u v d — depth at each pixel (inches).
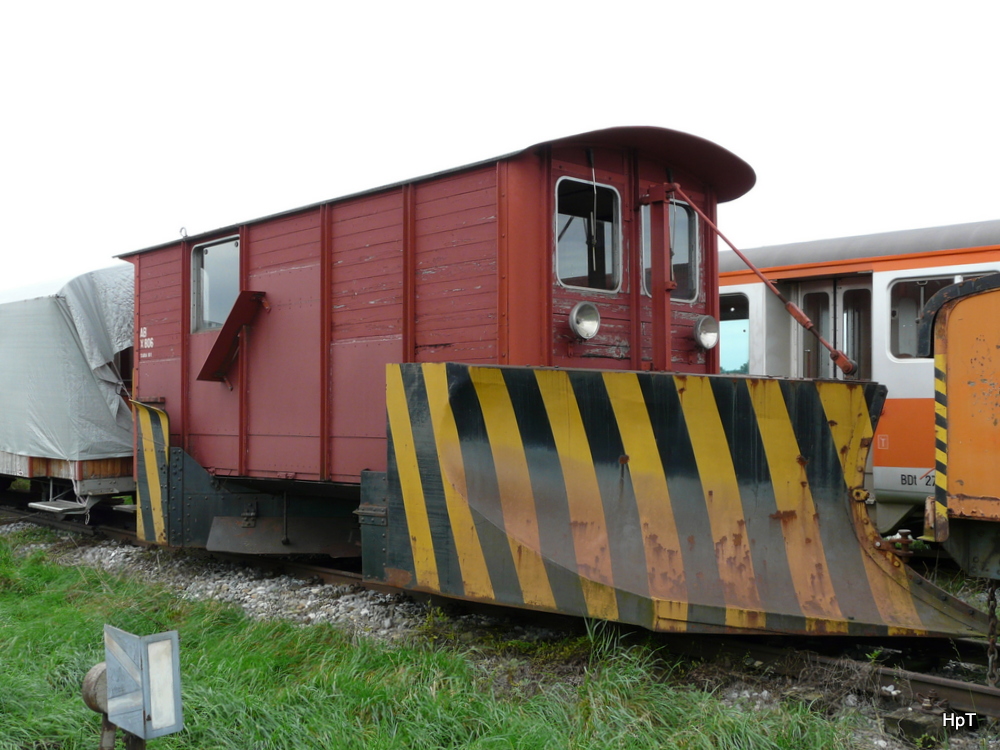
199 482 302.7
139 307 342.6
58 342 366.0
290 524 290.7
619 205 233.5
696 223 258.4
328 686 167.0
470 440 194.5
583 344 219.6
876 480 355.9
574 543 182.2
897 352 357.4
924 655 179.9
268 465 276.7
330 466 256.2
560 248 219.1
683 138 229.9
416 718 151.5
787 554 177.0
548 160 214.2
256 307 282.4
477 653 195.0
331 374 256.5
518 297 207.0
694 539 178.2
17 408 389.4
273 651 193.9
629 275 234.7
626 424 183.9
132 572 305.3
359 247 248.7
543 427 188.9
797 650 176.6
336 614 234.8
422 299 229.0
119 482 370.3
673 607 169.5
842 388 179.3
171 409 321.4
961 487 158.4
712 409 181.0
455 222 220.1
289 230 273.0
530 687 171.8
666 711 154.2
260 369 281.7
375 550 216.7
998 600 252.1
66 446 362.6
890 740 145.6
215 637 212.2
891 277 358.3
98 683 109.8
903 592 173.9
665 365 235.0
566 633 207.5
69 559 334.3
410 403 204.4
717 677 173.8
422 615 228.8
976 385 157.1
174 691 101.3
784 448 180.2
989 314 155.8
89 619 224.1
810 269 381.4
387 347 238.7
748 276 399.9
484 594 189.6
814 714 149.6
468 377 193.3
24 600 259.6
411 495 204.1
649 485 182.1
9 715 154.4
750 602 172.1
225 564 309.6
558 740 140.7
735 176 256.1
